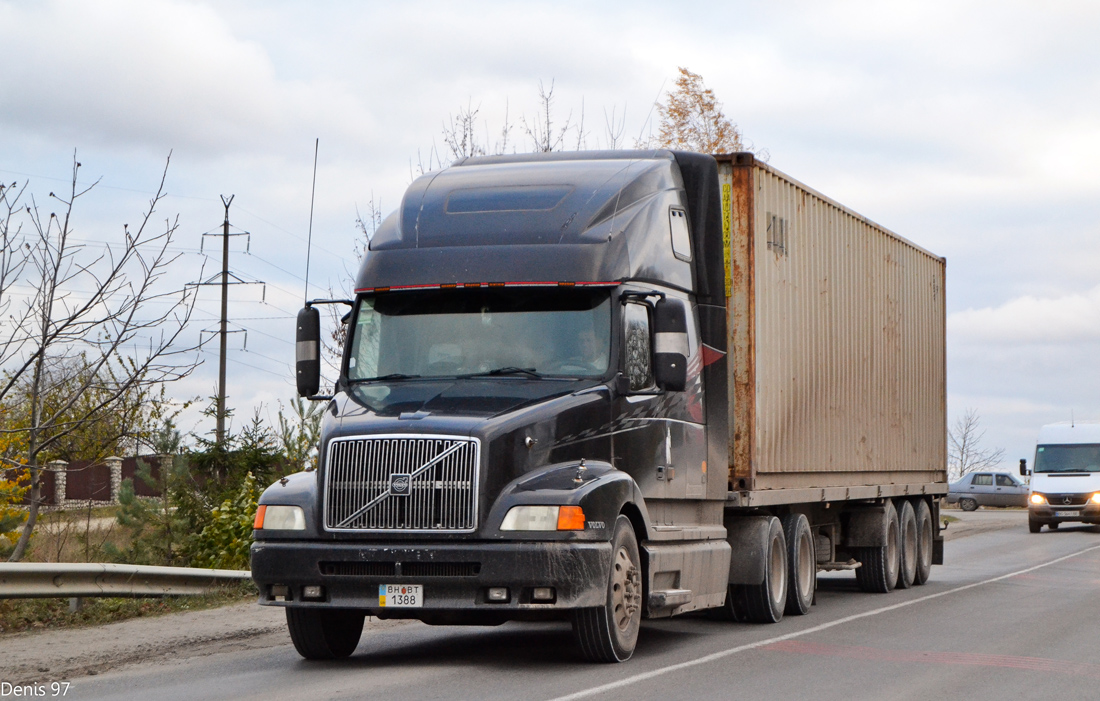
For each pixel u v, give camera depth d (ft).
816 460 51.16
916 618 46.39
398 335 34.30
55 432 54.90
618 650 32.60
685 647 37.11
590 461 32.48
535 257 34.01
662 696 27.63
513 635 41.39
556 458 31.68
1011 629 42.39
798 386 49.16
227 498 63.67
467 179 36.99
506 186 36.19
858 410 57.36
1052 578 67.82
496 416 31.17
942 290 74.23
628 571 33.04
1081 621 45.06
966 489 192.24
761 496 44.01
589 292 33.91
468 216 35.22
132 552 60.29
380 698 27.17
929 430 70.18
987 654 35.81
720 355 41.14
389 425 31.04
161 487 62.75
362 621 35.68
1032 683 30.50
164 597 48.49
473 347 33.76
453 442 30.50
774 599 44.93
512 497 30.40
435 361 33.76
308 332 35.40
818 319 52.03
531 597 30.14
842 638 39.73
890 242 63.62
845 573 76.64
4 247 46.73
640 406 35.14
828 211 53.88
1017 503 188.65
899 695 28.45
